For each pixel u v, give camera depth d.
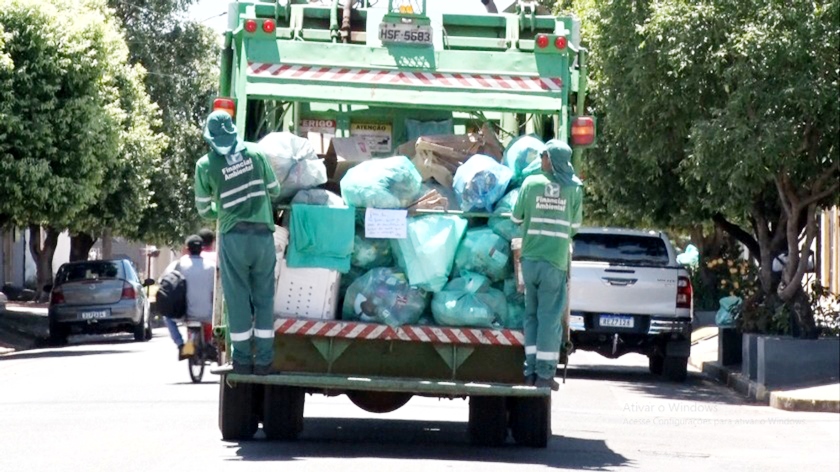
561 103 11.75
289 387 12.13
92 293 32.25
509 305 11.38
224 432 12.12
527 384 11.03
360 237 11.27
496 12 13.03
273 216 11.16
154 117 44.81
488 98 11.72
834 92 19.08
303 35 11.97
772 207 22.72
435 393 11.41
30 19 29.38
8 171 29.44
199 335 19.05
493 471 10.45
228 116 10.82
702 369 25.70
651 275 21.47
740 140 19.06
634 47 20.80
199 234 20.56
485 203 11.27
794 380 19.66
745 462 12.55
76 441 12.13
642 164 23.55
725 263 32.59
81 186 30.95
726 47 19.48
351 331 11.06
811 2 19.12
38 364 24.06
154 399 16.47
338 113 12.60
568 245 10.99
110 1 48.88
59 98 30.36
